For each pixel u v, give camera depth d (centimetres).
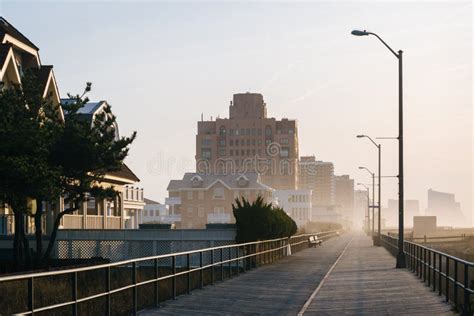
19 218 3547
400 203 4047
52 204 3631
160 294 2364
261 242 4059
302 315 1870
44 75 4466
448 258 2136
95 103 5644
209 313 1917
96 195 3631
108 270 1647
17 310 1738
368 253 6119
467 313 1747
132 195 7525
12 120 3209
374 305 2091
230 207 14675
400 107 4175
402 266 3969
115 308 1941
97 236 4788
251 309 2009
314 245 7912
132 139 3619
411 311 1925
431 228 13788
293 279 3108
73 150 3431
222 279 2964
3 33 4275
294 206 18400
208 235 4834
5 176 2988
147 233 4847
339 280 3062
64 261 4188
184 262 4812
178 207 15438
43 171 3052
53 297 1848
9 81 4106
